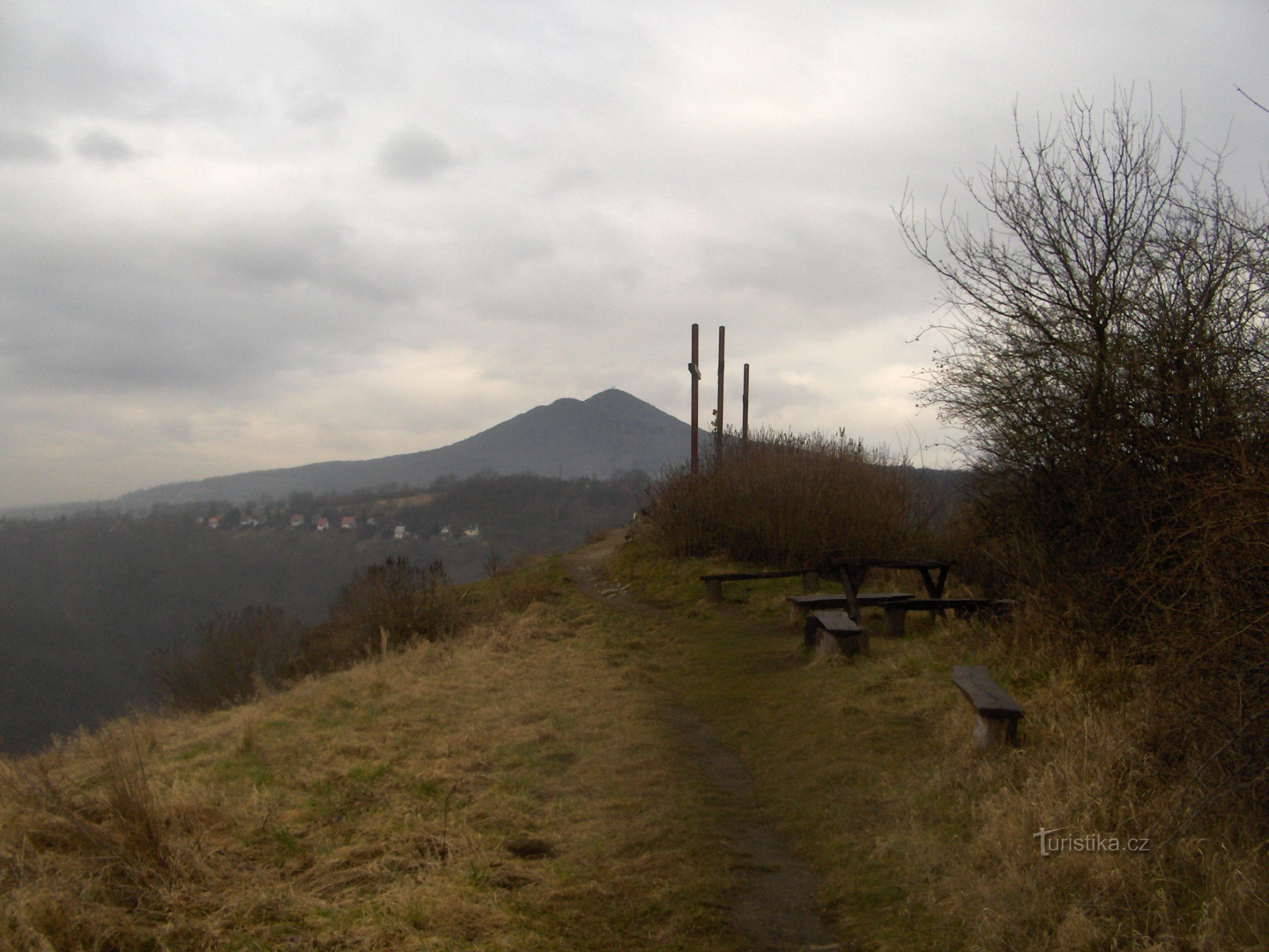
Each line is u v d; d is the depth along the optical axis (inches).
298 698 365.7
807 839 193.5
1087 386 312.3
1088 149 316.8
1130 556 268.8
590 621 519.5
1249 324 272.1
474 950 142.4
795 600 430.3
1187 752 173.5
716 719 304.3
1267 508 171.2
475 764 247.1
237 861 177.3
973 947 137.5
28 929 129.3
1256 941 124.6
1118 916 137.8
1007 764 203.0
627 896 165.6
